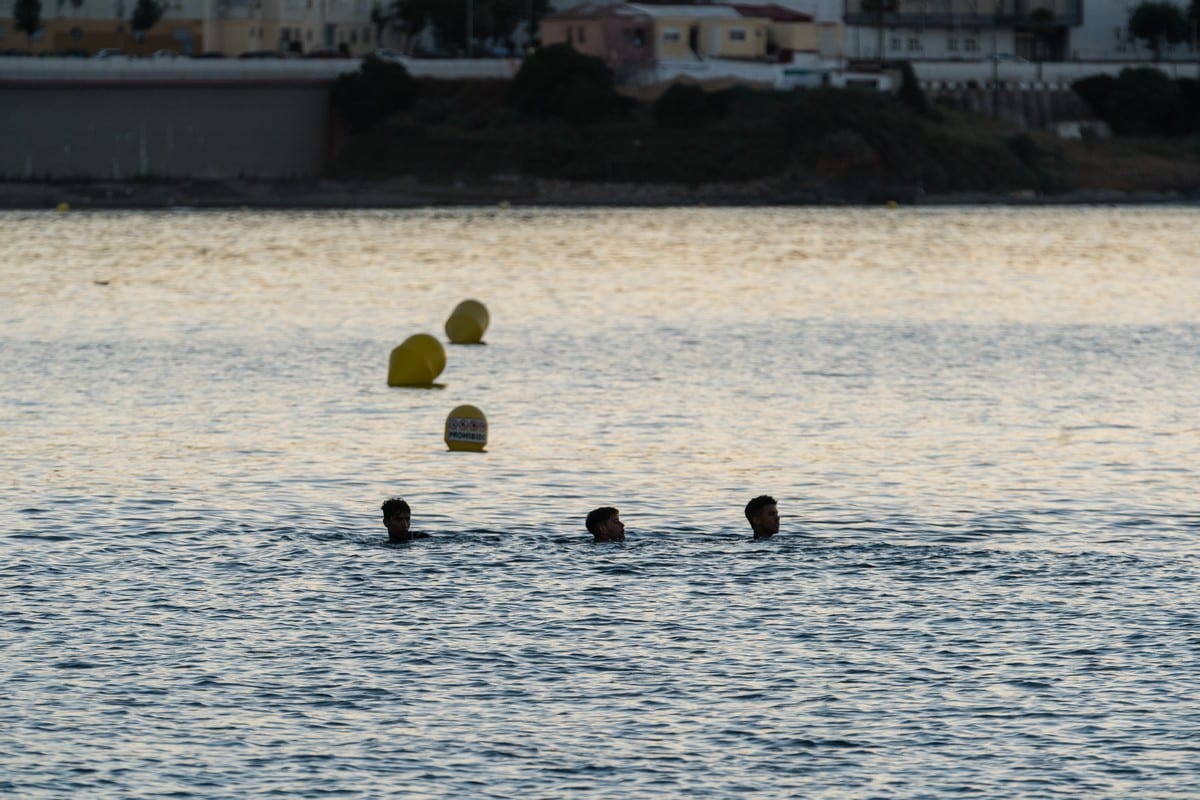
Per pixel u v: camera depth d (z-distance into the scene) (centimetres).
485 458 9056
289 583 6303
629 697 5050
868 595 6109
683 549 6844
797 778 4472
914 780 4456
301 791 4397
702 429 10075
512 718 4891
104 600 6062
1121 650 5453
